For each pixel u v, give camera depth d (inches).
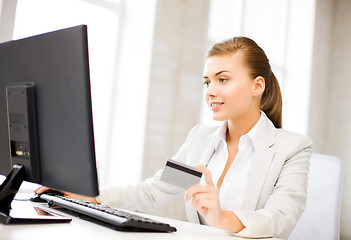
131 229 31.1
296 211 40.3
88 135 28.1
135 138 106.3
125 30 110.9
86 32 28.3
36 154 31.5
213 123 127.3
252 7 153.6
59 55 29.5
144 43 108.5
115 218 31.2
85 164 28.3
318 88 179.9
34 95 31.3
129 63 109.5
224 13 139.6
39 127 31.3
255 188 45.9
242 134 52.8
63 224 31.3
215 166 54.6
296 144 47.9
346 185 175.3
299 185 43.9
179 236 32.0
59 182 30.3
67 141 29.2
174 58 114.1
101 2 105.7
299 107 174.2
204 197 32.8
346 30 187.8
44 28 93.0
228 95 46.2
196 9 120.3
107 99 108.1
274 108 56.0
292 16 179.2
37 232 27.1
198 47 120.9
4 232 26.0
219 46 47.7
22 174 32.5
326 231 59.4
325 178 61.7
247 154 51.9
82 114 28.2
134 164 105.4
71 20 99.2
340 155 180.9
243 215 34.9
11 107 32.8
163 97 111.2
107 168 106.3
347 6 189.2
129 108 107.8
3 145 35.0
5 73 34.7
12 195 32.6
